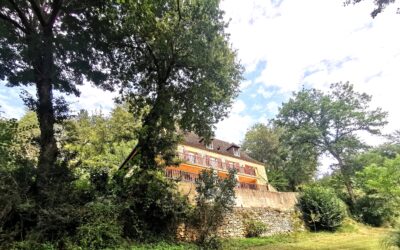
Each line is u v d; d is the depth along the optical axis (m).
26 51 14.28
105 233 12.80
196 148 40.09
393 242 10.97
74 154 14.94
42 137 14.18
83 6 15.23
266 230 22.14
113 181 15.73
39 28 16.16
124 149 31.22
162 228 16.03
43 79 15.13
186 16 15.56
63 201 12.60
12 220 11.43
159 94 17.00
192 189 19.58
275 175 49.56
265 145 56.28
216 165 41.50
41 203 11.95
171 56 16.53
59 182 13.01
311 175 49.53
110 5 14.45
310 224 26.33
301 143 41.62
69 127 15.95
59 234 11.91
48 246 11.18
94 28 15.88
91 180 15.33
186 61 16.66
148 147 16.73
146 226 15.34
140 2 13.84
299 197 27.69
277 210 24.67
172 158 17.67
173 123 17.52
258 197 23.94
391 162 31.45
